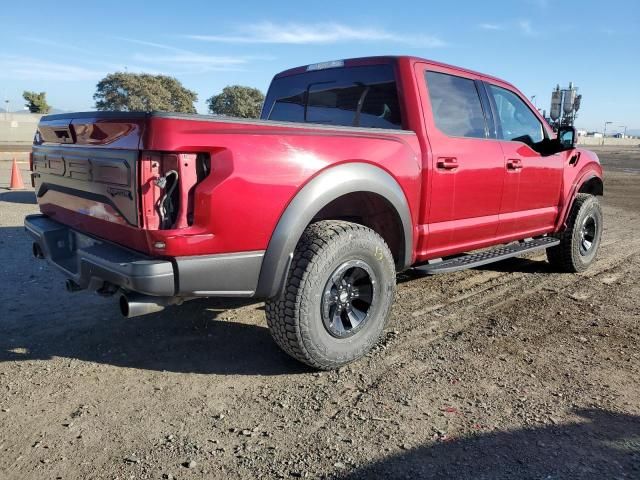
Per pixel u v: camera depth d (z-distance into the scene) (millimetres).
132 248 3053
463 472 2467
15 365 3543
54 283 5305
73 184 3498
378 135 3666
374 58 4312
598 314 4695
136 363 3611
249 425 2869
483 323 4434
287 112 5141
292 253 3166
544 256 7062
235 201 2908
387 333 4168
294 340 3268
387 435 2766
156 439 2732
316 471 2475
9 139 48938
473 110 4590
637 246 7867
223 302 4848
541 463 2535
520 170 4930
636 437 2773
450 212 4258
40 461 2539
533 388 3297
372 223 4012
